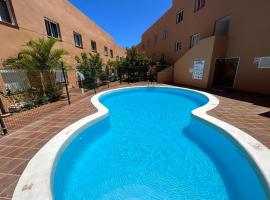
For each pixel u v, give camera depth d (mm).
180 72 14648
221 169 3516
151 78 18188
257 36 7938
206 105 6301
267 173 2396
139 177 3322
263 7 7500
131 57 17578
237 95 8109
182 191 2943
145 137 5094
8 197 2070
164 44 20438
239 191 2938
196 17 13453
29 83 7590
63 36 11430
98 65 14445
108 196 2859
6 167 2701
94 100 7871
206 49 10656
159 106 8773
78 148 4234
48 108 6727
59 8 11297
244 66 8883
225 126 4148
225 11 10070
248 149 3020
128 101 9961
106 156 4051
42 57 8070
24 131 4211
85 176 3332
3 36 6891
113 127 5941
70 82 11930
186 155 4051
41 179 2363
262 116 4984
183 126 6000
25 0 8148
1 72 6512
